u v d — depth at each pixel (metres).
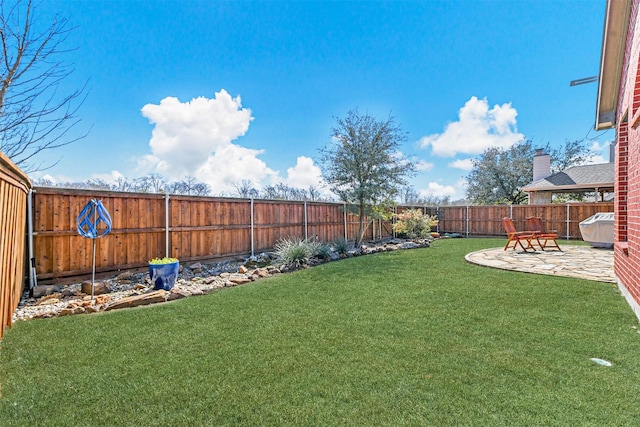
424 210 16.72
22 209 4.49
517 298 4.51
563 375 2.41
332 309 4.20
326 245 9.11
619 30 4.85
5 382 2.45
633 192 3.94
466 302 4.37
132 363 2.74
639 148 3.59
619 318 3.64
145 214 6.77
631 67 4.17
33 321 3.91
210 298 4.91
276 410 2.05
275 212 9.61
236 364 2.69
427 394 2.19
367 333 3.33
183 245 7.41
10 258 3.40
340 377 2.44
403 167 11.17
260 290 5.35
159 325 3.70
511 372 2.47
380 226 13.85
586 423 1.87
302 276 6.42
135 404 2.15
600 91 6.16
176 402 2.16
